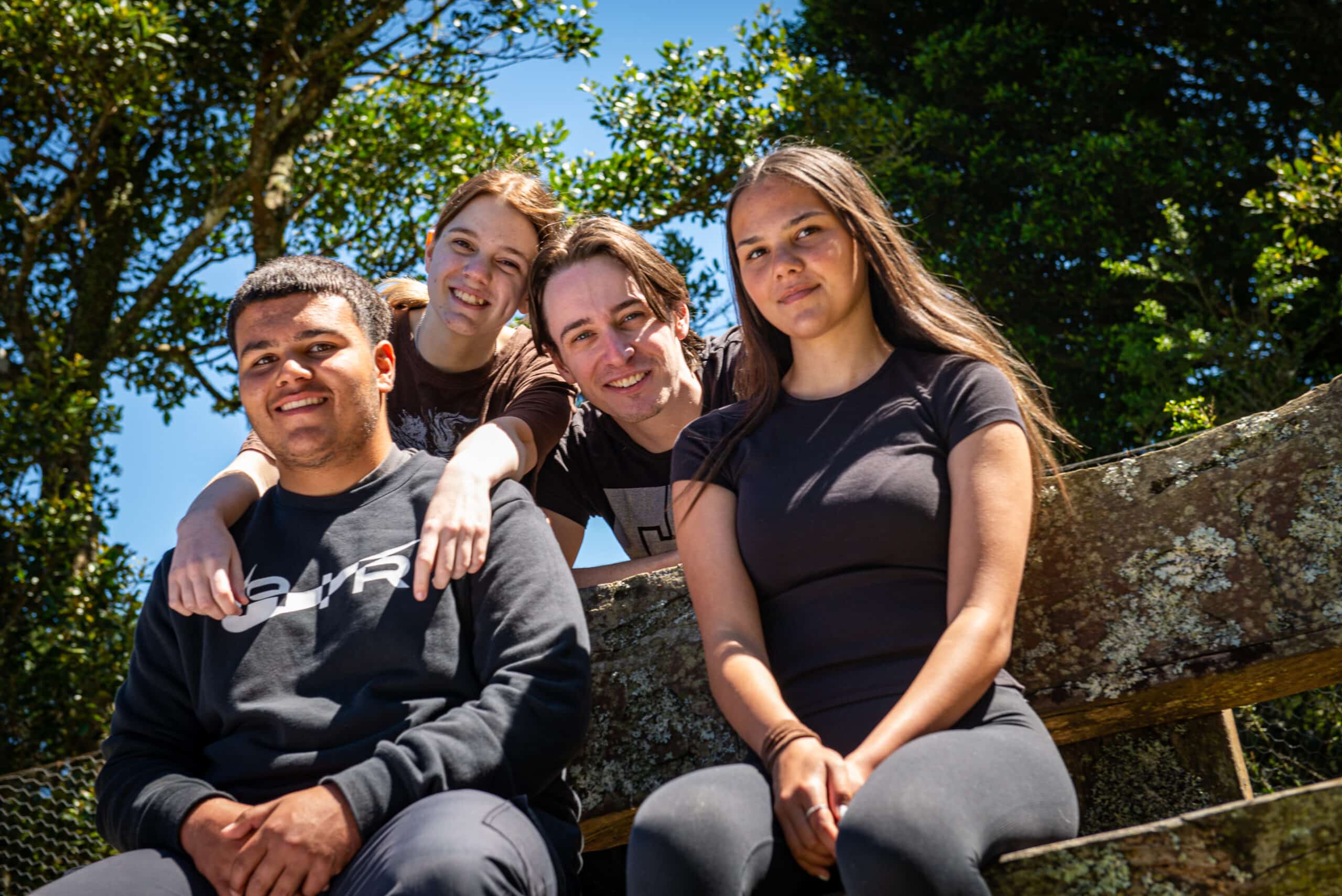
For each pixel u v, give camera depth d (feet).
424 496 5.95
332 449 5.84
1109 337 22.40
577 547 8.72
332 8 26.13
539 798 5.47
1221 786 6.73
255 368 5.89
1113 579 6.20
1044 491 6.39
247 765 5.22
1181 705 6.52
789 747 4.49
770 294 5.69
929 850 3.79
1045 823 4.23
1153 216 22.90
